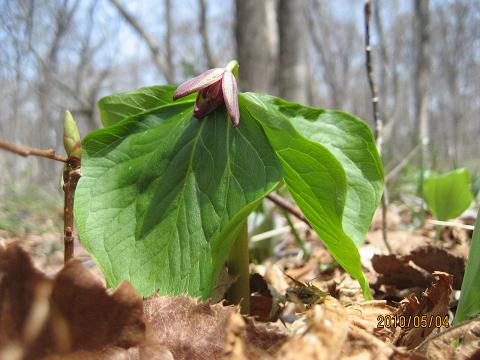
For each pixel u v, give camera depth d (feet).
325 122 0.62
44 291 0.40
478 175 2.03
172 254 0.54
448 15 14.48
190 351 0.48
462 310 0.54
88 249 0.56
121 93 0.68
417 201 2.15
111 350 0.42
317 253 1.26
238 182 0.54
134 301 0.42
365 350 0.45
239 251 0.65
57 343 0.40
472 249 0.56
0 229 1.91
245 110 0.57
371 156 0.61
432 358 0.47
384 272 0.90
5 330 0.39
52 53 5.26
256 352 0.44
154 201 0.57
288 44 3.87
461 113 14.51
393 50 13.38
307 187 0.56
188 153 0.58
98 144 0.62
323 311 0.41
